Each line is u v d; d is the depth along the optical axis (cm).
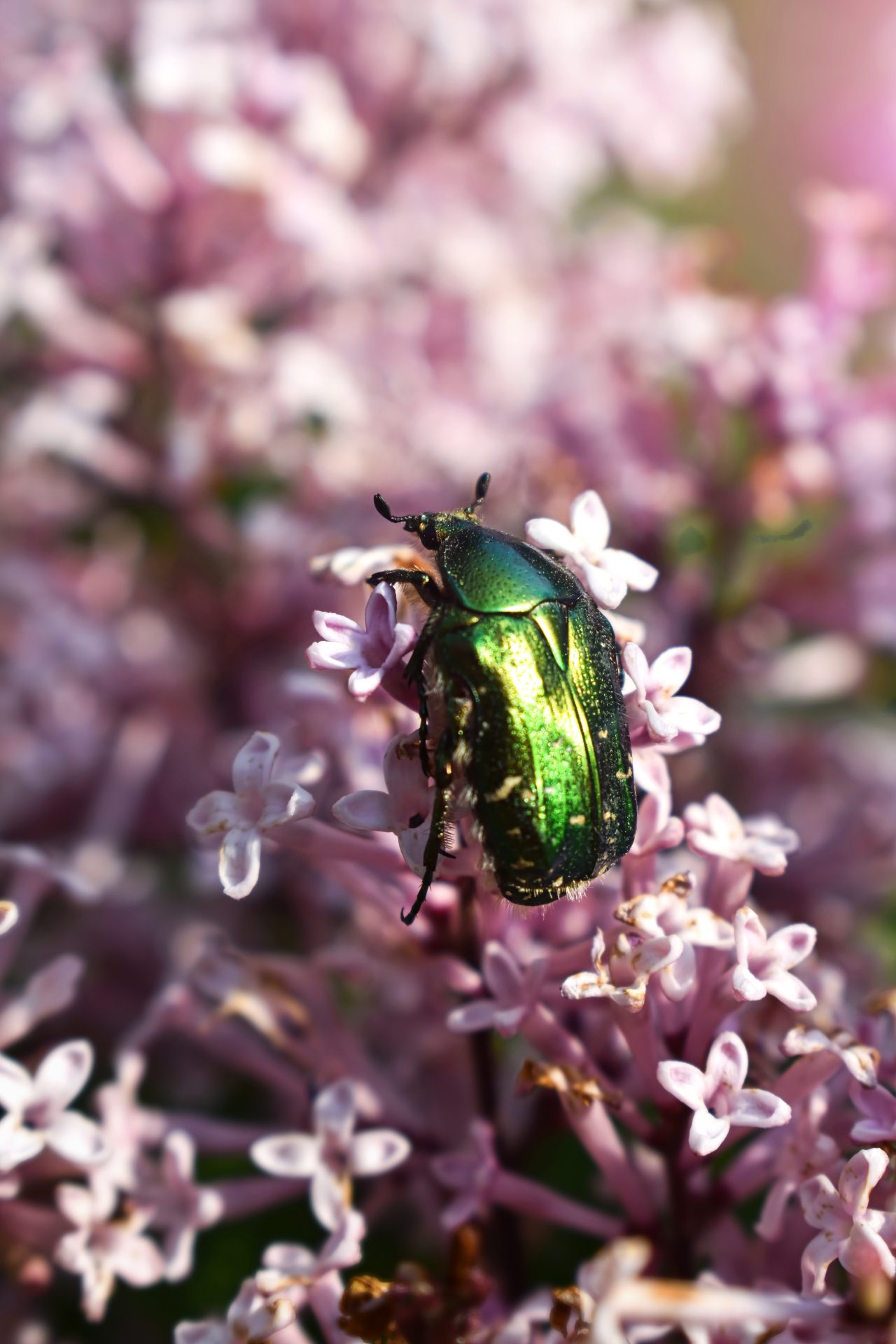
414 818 10
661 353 16
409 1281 11
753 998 10
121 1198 12
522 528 16
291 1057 13
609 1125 11
